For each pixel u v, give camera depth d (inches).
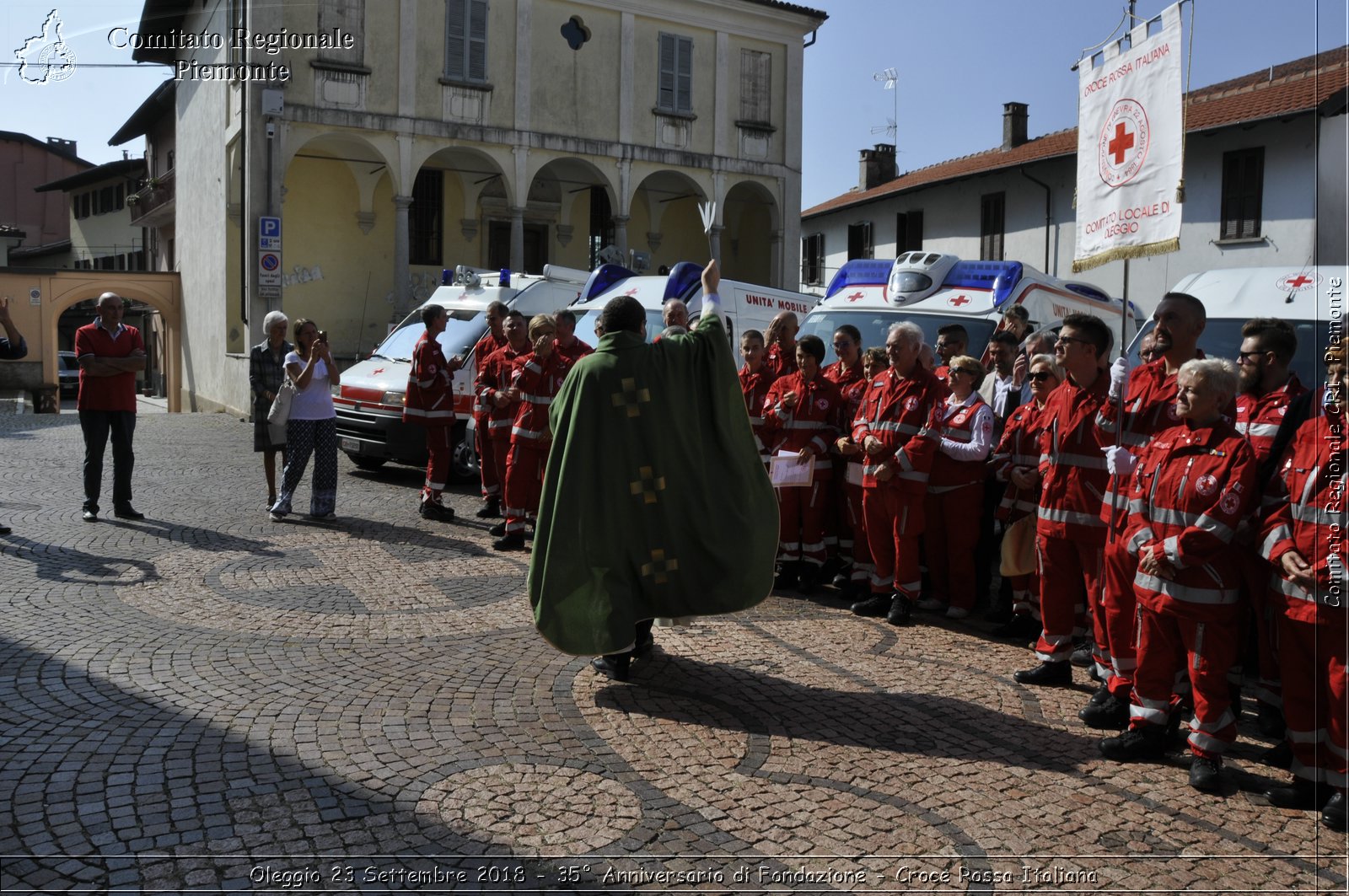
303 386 381.1
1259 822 170.4
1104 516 207.9
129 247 1644.9
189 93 1120.8
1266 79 950.4
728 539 223.6
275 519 390.0
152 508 406.0
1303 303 289.0
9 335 339.3
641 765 183.5
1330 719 169.0
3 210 1979.6
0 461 522.3
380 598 288.2
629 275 538.6
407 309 920.9
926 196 1229.1
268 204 857.5
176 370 1219.9
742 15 1056.2
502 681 225.1
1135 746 193.9
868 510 285.1
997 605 290.0
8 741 184.9
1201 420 183.9
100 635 247.4
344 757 182.1
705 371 227.5
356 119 882.8
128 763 177.0
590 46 985.5
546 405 348.8
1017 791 178.7
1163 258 924.0
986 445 276.5
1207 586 181.2
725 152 1064.2
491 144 941.2
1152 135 217.5
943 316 393.7
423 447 493.7
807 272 1493.6
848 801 172.2
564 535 216.4
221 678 220.8
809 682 231.3
